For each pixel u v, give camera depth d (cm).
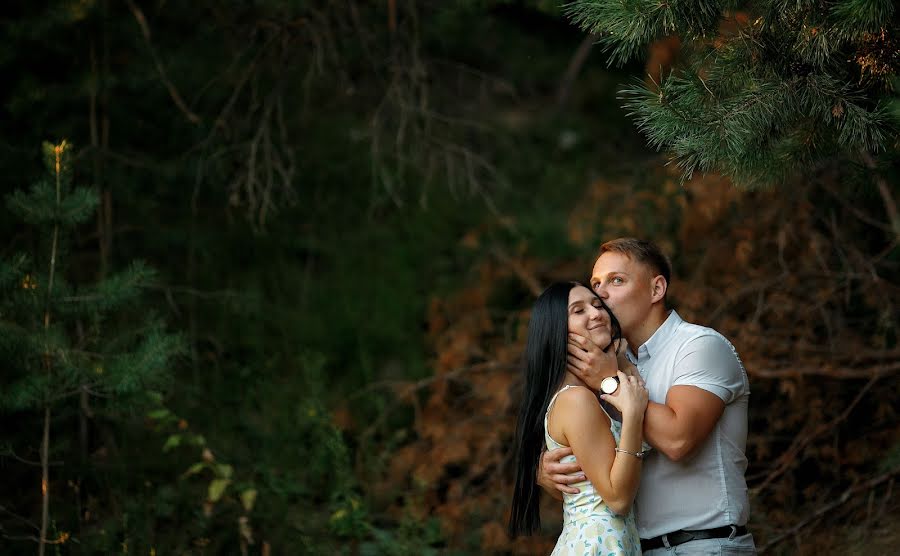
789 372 802
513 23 1243
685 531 456
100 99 959
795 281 857
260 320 1093
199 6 1021
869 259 852
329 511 888
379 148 1098
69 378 664
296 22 994
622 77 1427
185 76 1023
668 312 500
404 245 1211
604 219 1005
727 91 447
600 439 445
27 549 736
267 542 815
